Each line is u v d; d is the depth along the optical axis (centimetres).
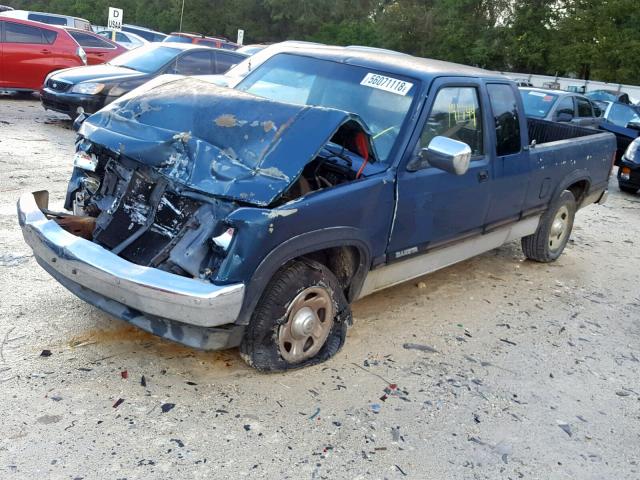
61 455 307
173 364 396
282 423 355
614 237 877
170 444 325
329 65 496
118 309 364
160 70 1117
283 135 371
